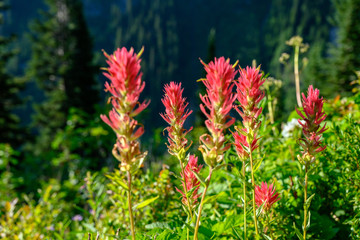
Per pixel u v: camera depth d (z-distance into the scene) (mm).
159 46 146625
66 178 9469
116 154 1301
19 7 162875
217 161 1359
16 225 3477
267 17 169500
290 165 2961
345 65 27797
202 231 1933
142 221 2863
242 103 1613
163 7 159625
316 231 2352
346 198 2457
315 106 1638
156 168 4512
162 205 3020
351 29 29234
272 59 137625
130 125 1267
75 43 31547
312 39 130250
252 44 157375
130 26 157750
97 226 2916
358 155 2393
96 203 2939
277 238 2316
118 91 1262
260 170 2697
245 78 1590
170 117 1683
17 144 23406
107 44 161375
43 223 3508
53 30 32531
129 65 1223
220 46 163500
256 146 1670
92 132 7836
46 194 4043
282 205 2424
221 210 3039
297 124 3467
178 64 148125
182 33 162125
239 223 2045
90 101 29562
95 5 177750
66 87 29812
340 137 2596
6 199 5840
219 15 171250
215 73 1323
